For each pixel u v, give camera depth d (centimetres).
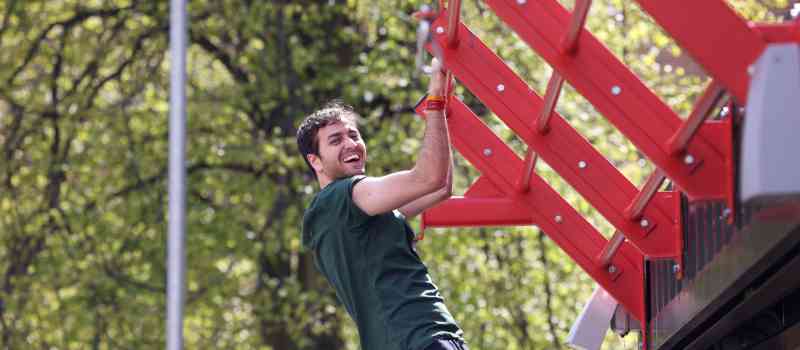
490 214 1070
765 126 457
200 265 2580
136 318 2552
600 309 1152
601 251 1045
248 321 2711
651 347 1047
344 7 2525
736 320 863
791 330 793
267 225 2569
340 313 2583
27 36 2662
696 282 817
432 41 580
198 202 2572
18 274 2662
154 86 2627
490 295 2473
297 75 2584
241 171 2595
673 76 2172
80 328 2584
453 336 667
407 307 669
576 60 680
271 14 2561
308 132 724
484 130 1015
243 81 2656
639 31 2138
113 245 2600
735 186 665
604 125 2334
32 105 2653
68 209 2623
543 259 2478
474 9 2405
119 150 2595
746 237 650
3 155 2664
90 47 2647
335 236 679
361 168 721
